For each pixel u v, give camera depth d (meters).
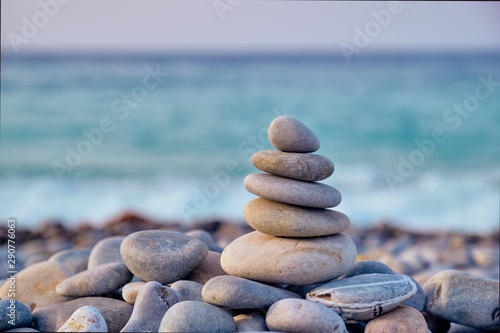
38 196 2.88
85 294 1.20
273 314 1.09
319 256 1.14
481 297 1.20
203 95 6.32
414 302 1.20
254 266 1.14
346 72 8.33
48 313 1.16
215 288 1.11
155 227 2.16
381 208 2.62
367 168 3.58
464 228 2.28
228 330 1.10
